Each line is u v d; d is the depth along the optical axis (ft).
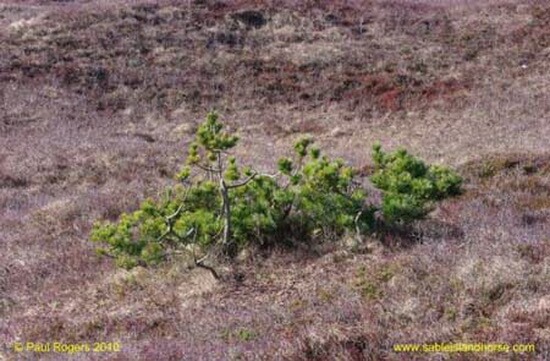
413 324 18.75
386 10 90.58
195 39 82.74
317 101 72.64
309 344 17.75
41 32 82.02
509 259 22.35
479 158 46.01
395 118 68.85
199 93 73.77
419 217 28.04
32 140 58.65
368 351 17.10
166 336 20.89
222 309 22.21
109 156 52.21
